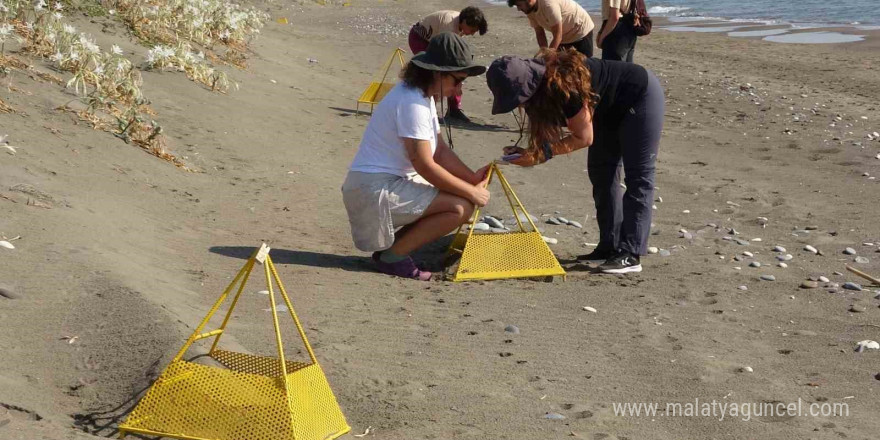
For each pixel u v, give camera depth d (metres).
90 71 8.76
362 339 4.55
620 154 6.20
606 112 5.94
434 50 5.54
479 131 11.06
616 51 10.05
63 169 6.54
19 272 4.44
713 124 12.06
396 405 3.85
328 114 11.04
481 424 3.73
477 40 21.11
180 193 7.05
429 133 5.63
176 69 10.61
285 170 8.34
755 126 11.90
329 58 16.72
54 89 8.19
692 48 19.86
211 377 3.41
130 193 6.60
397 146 5.67
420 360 4.36
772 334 5.05
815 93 14.26
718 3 31.33
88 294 4.26
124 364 3.69
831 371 4.50
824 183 8.98
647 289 5.81
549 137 5.46
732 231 7.30
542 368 4.38
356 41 20.23
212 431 3.33
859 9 27.19
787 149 10.56
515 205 7.93
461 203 5.74
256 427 3.31
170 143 8.31
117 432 3.34
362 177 5.68
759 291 5.84
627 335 4.92
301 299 5.06
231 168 8.12
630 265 6.13
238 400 3.36
